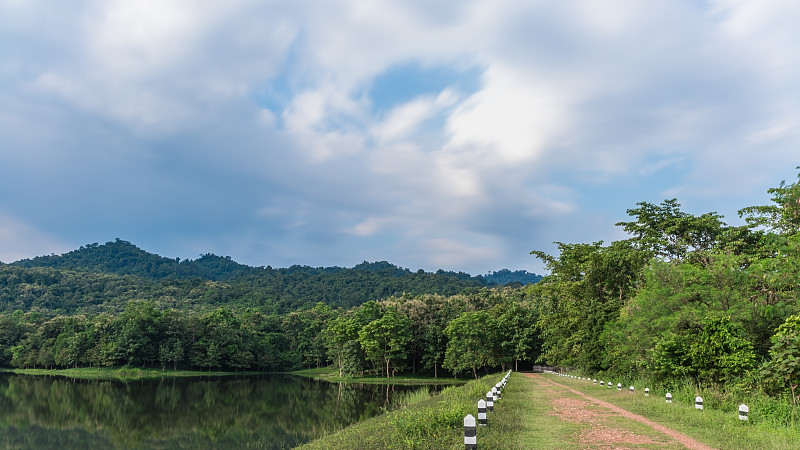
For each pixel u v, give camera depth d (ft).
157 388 229.25
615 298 133.80
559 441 38.19
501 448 34.99
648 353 83.76
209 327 363.56
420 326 306.14
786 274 56.70
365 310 310.86
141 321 337.93
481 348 260.42
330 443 55.16
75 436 109.50
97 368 334.85
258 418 127.65
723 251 106.63
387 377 285.43
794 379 47.44
